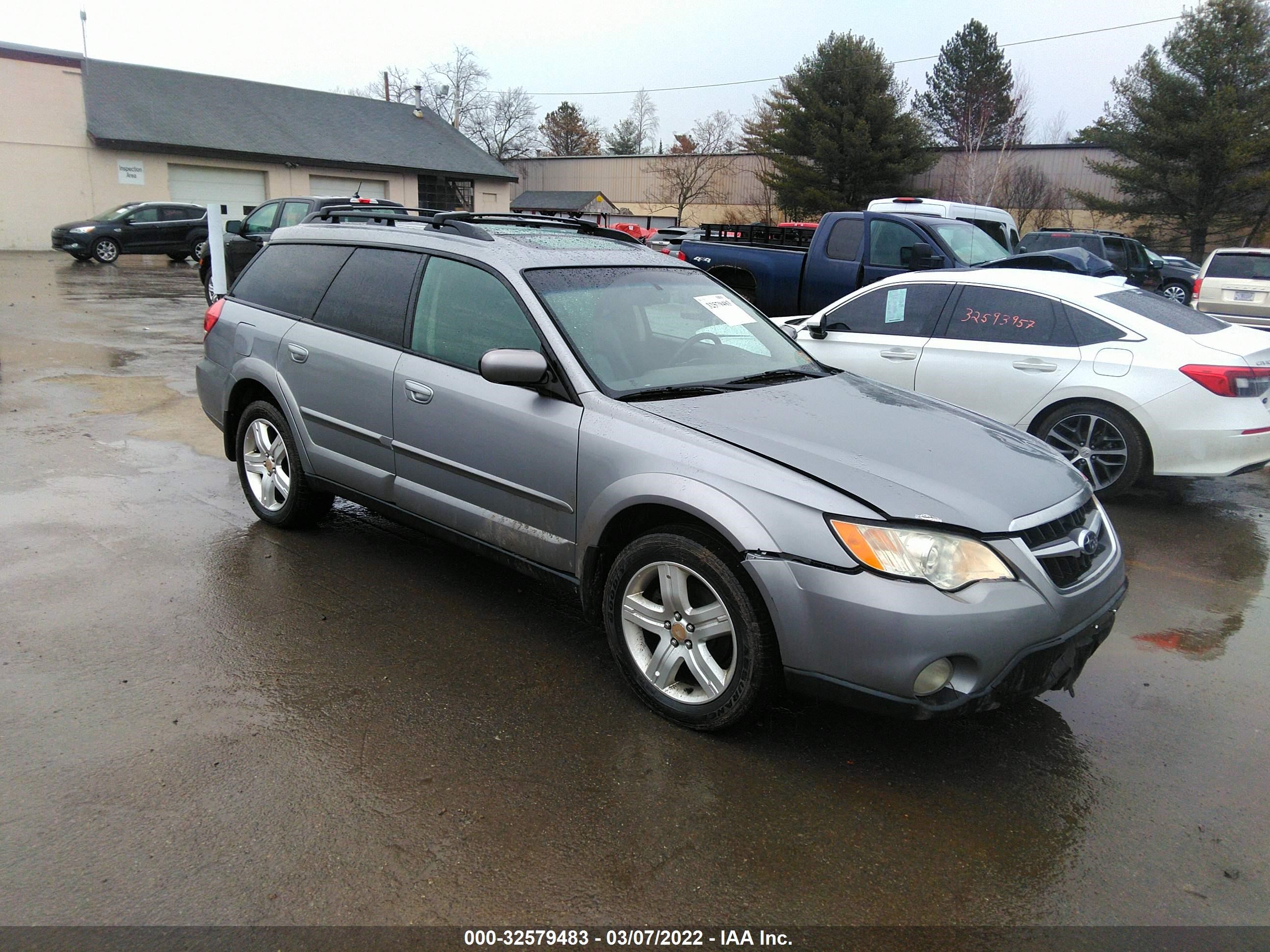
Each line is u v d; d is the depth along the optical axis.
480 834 2.77
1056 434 6.34
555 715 3.45
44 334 11.98
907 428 3.63
